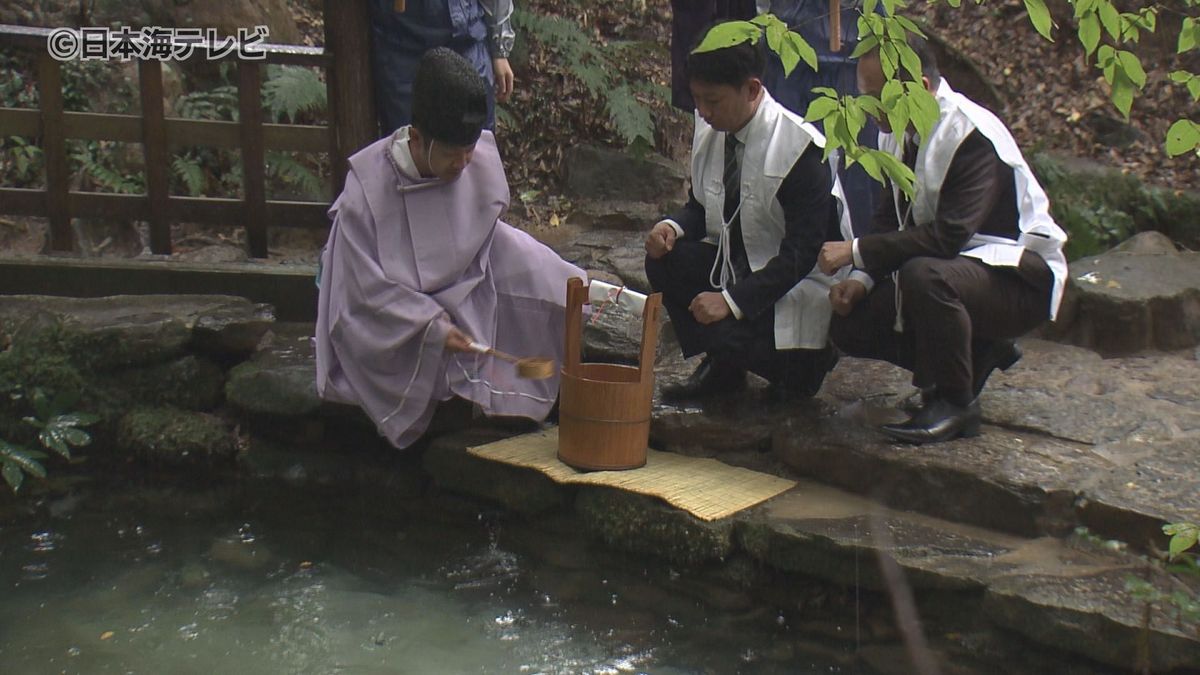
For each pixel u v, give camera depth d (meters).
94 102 6.06
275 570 3.70
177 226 5.93
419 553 3.80
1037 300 3.62
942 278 3.48
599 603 3.49
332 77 4.77
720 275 3.93
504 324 4.02
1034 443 3.63
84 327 4.41
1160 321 4.56
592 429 3.70
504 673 3.13
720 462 3.85
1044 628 2.95
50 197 4.88
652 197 6.40
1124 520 3.19
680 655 3.23
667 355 4.48
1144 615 2.85
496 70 4.93
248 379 4.28
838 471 3.65
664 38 7.46
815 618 3.35
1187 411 3.90
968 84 6.55
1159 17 6.42
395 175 3.85
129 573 3.67
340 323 3.80
